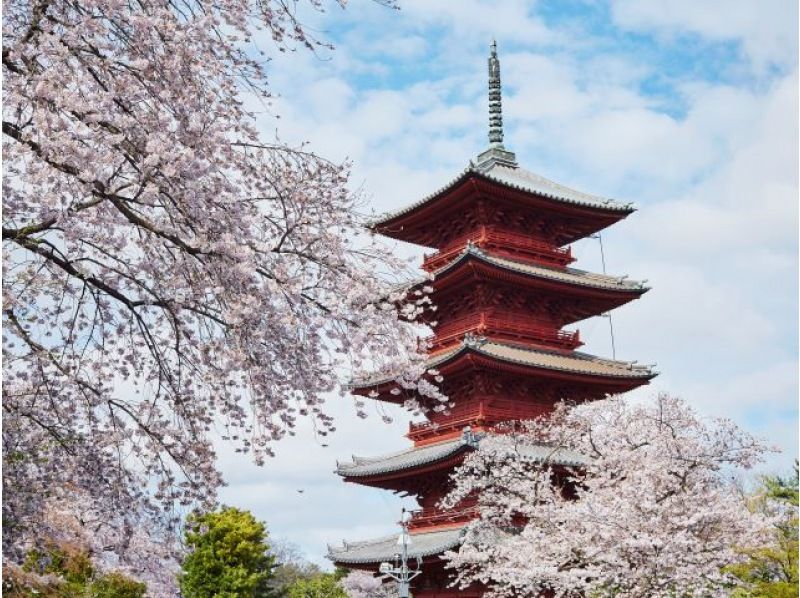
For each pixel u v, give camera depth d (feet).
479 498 100.32
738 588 93.30
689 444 82.64
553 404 126.41
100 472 41.73
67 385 42.14
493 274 123.34
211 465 42.42
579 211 136.36
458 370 120.06
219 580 157.58
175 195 38.45
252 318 39.47
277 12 42.14
